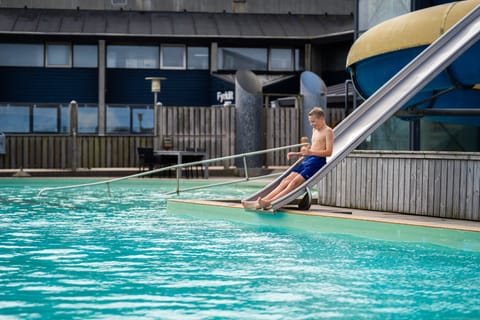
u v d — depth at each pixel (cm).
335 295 657
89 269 786
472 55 1377
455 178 1151
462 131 1961
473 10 1280
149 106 2862
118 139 2841
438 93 1513
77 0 4225
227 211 1298
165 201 1711
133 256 871
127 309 604
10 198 1778
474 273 762
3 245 962
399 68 1583
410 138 1923
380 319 572
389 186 1282
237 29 4078
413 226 996
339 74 4078
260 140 2861
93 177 2645
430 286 698
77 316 581
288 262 831
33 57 4019
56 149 2764
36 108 2772
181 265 811
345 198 1394
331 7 4406
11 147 2742
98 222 1242
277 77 4059
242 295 657
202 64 4131
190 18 4216
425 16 1482
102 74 3984
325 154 1180
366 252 904
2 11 4088
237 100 2875
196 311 598
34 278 735
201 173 2794
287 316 581
